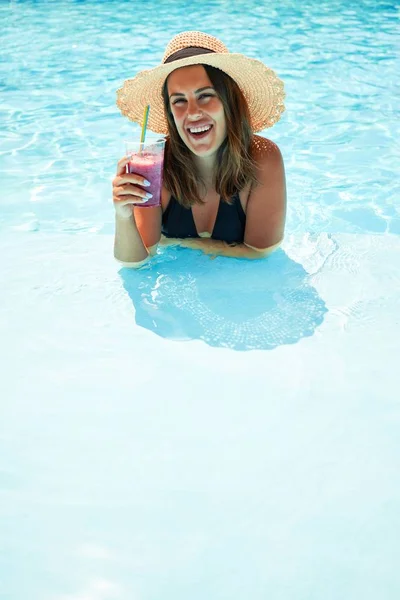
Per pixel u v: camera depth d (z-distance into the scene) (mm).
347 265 3691
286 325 3213
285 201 3703
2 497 2379
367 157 5062
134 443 2578
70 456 2533
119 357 3029
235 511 2311
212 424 2654
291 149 5227
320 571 2115
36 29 8766
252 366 2953
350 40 8070
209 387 2840
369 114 5883
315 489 2383
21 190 4590
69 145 5316
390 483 2402
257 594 2051
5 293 3486
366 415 2682
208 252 3824
